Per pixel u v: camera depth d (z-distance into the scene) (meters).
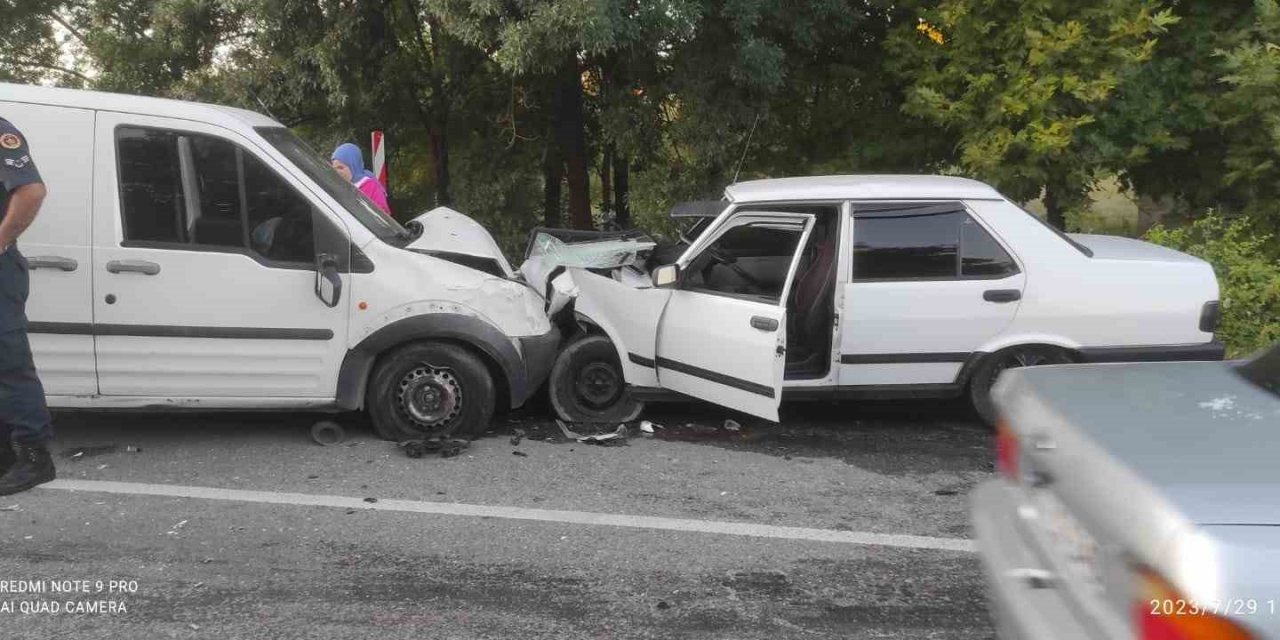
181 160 5.59
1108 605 2.38
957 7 9.96
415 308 5.82
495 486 5.38
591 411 6.50
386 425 6.01
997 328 6.27
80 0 14.23
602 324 6.40
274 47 11.53
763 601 4.09
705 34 10.62
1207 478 2.35
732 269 6.45
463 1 9.40
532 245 7.34
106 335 5.56
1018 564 2.88
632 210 11.98
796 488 5.45
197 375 5.69
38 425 5.14
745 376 5.83
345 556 4.46
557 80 12.19
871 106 11.98
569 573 4.32
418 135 13.99
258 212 5.69
